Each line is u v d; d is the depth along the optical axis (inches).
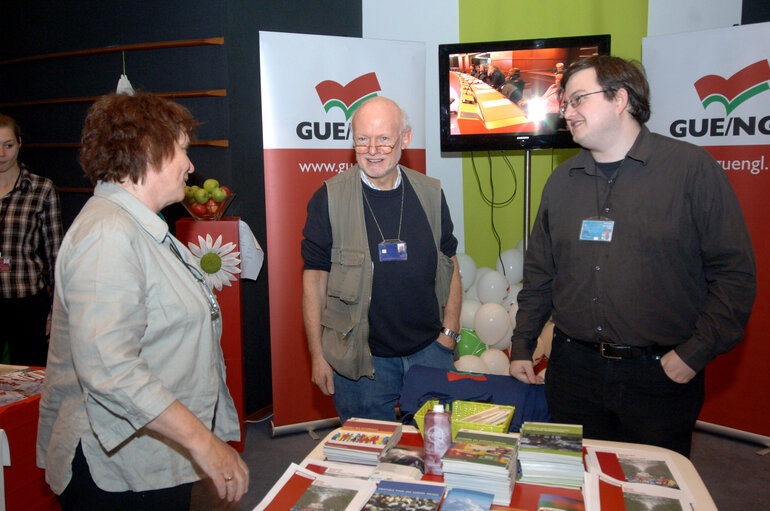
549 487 48.6
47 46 142.8
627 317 64.8
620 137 65.4
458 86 125.8
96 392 41.6
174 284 48.6
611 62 64.2
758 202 109.7
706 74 111.1
